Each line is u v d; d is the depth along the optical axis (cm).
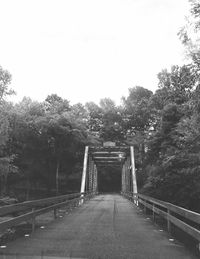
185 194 2603
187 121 1738
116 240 1013
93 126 8394
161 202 1361
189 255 828
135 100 8394
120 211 2095
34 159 5272
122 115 8306
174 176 2642
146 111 7600
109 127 8212
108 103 8644
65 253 820
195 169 2227
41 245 918
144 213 1955
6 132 2594
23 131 4819
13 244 931
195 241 1125
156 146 3025
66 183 6181
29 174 5231
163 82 4256
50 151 5372
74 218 1627
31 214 1145
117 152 5197
